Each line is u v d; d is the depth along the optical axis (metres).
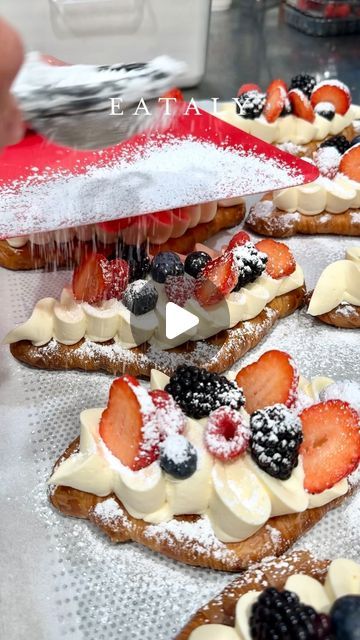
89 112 0.22
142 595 0.24
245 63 0.63
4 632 0.23
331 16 0.69
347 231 0.44
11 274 0.39
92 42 0.38
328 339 0.36
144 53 0.42
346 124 0.55
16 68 0.18
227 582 0.25
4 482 0.28
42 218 0.30
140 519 0.25
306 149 0.53
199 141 0.39
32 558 0.25
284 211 0.44
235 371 0.34
